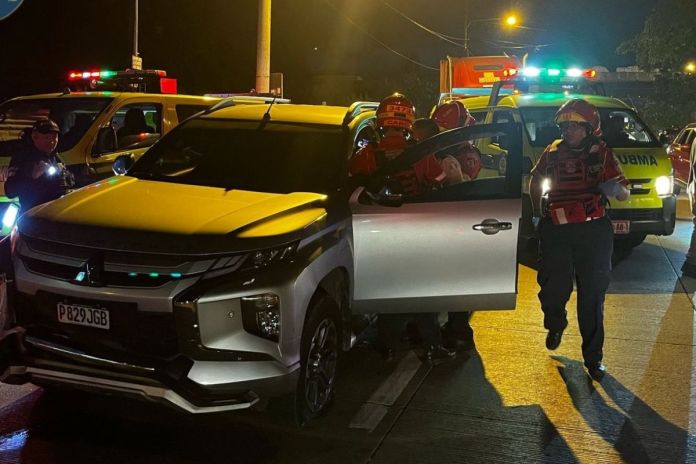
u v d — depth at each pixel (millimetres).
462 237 4988
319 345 4434
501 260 5055
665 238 11117
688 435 4516
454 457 4172
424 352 5688
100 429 4402
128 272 3889
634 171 9031
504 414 4777
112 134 7523
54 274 4031
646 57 24719
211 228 4020
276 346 3961
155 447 4215
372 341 6227
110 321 3912
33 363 4055
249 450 4211
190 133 5645
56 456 4062
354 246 4840
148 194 4652
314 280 4195
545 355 5914
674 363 5746
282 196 4719
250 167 5262
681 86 26141
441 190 5070
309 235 4250
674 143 16094
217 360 3834
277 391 4004
